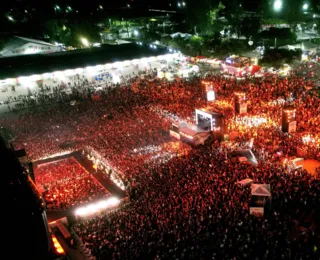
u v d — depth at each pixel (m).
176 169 30.94
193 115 45.41
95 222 26.34
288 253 19.45
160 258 20.50
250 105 45.12
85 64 74.06
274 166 29.73
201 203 24.89
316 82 55.31
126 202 28.70
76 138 42.69
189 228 22.70
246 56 73.19
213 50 77.44
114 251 21.86
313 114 39.03
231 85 54.06
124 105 51.62
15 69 71.38
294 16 88.00
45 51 89.31
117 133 42.09
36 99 61.62
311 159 32.12
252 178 27.64
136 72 73.38
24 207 14.09
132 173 32.25
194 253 20.36
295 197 24.95
